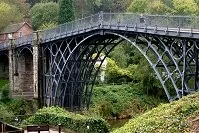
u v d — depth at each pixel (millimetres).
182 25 27766
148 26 30906
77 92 45344
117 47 68312
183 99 19016
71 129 28750
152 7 65812
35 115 32312
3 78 64625
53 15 79000
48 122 31047
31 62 55562
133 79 63656
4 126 26984
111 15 35688
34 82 46844
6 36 70125
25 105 46312
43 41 45938
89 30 38281
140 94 58031
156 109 19391
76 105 45406
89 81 46438
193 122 15562
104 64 65312
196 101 17406
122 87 58812
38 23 79812
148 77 57500
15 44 53406
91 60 44375
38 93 46750
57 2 93438
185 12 64562
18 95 50625
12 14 76938
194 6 67000
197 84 26703
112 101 53719
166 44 30141
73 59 42812
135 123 18531
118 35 35156
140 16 31938
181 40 27719
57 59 44719
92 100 52031
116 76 65500
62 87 44750
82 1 96438
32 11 83625
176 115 16859
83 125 27734
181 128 15500
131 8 71562
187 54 28047
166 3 75812
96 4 99312
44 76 46781
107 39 41875
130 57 68250
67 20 66812
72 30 40625
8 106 45500
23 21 75938
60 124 27719
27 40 49031
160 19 29719
